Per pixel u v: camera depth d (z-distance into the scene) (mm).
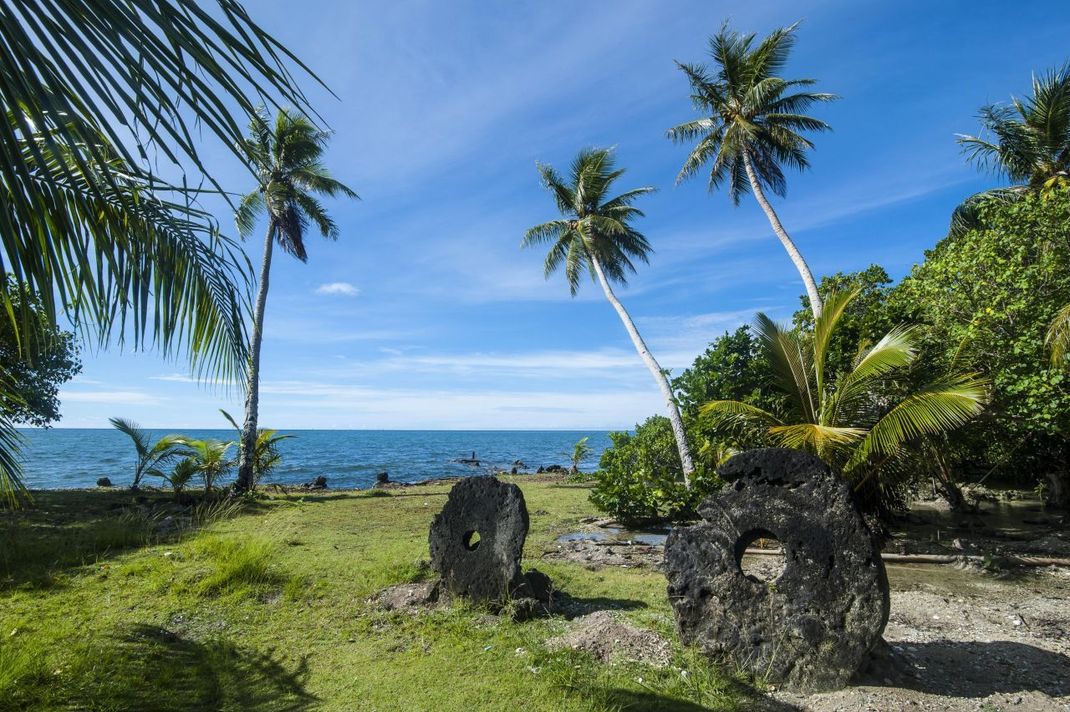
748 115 18625
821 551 4453
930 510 13578
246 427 17188
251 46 1831
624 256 21281
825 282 15711
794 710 3938
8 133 1770
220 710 3914
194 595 6242
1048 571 7859
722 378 12633
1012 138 17984
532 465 42094
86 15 1685
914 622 5746
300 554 8289
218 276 4121
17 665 4109
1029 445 12125
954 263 11195
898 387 10133
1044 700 3959
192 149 1844
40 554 7801
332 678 4418
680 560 4969
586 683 4203
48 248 2109
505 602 5785
